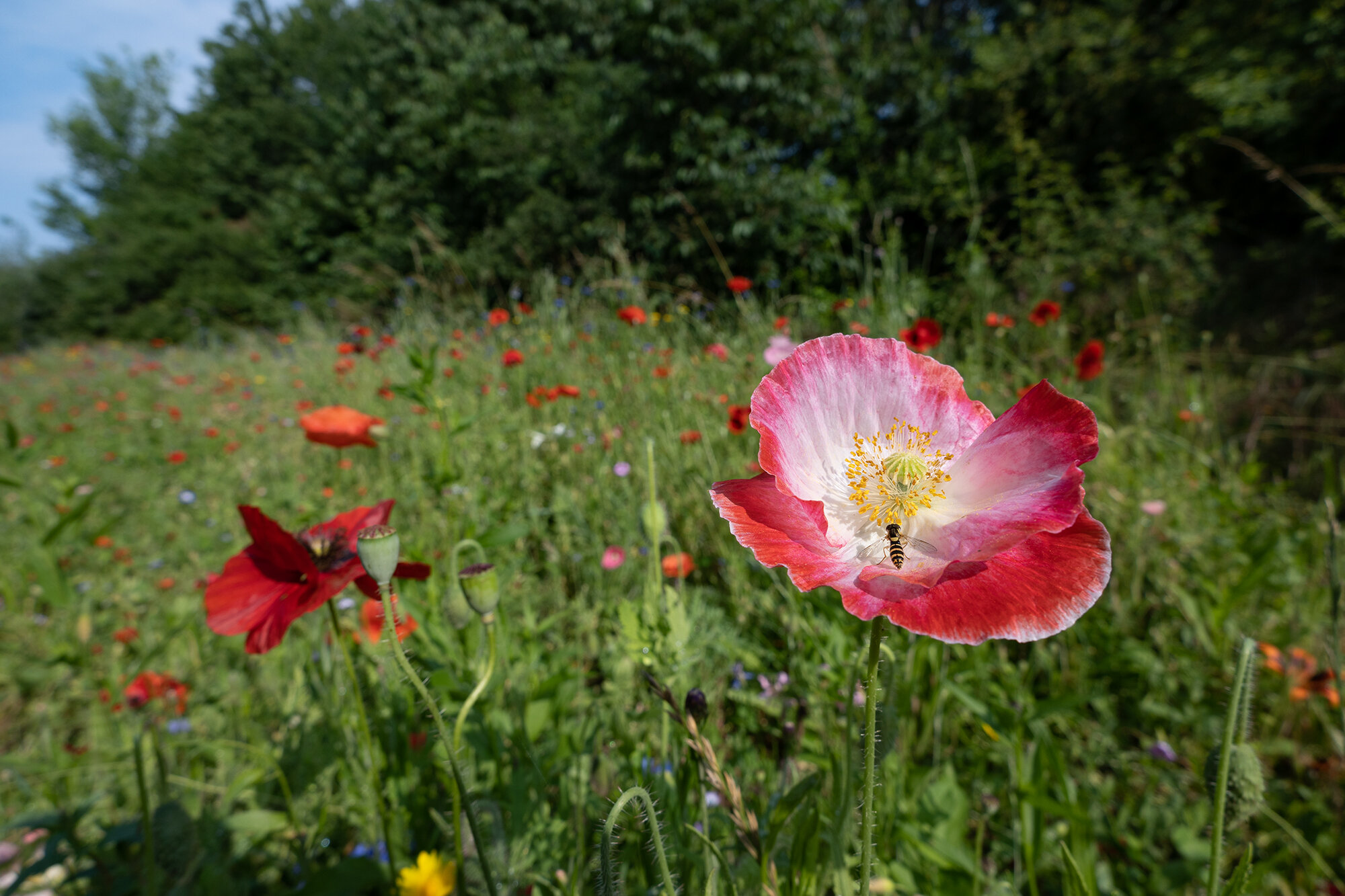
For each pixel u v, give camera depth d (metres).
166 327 31.34
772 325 5.77
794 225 10.91
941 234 11.12
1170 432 4.91
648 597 1.75
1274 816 2.08
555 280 8.45
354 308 14.30
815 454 1.17
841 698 2.03
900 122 13.62
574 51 20.05
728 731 2.26
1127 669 2.62
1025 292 8.11
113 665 2.76
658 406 4.71
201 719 2.59
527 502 3.80
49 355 17.45
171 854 1.43
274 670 2.55
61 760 2.38
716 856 1.28
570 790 1.85
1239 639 2.85
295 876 1.97
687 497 3.61
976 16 15.20
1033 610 0.90
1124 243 9.48
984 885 1.80
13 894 1.90
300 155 34.22
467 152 17.25
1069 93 13.10
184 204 35.06
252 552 1.59
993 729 1.99
